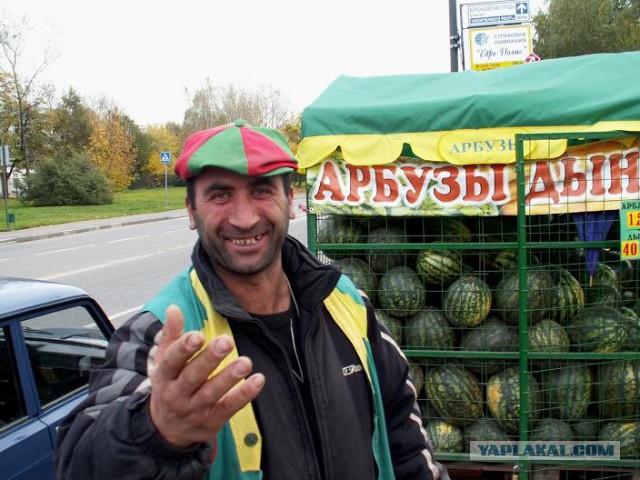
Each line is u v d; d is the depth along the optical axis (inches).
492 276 166.6
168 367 46.4
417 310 163.0
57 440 59.4
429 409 164.1
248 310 73.7
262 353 69.1
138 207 1453.0
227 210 69.4
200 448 52.1
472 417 158.1
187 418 47.9
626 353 147.9
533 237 162.1
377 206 157.2
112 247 706.8
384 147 154.7
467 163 150.8
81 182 1563.7
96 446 51.8
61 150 1951.3
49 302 132.4
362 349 77.0
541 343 150.6
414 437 82.4
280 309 74.9
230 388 46.9
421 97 161.0
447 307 159.5
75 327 141.3
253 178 68.7
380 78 185.6
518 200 143.1
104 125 2354.8
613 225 157.5
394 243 161.2
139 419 50.6
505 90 153.8
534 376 156.4
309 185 160.2
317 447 69.4
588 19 858.1
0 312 119.6
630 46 838.5
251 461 64.5
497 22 434.0
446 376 158.4
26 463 116.0
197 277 71.6
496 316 162.1
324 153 157.6
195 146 69.6
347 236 168.1
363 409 74.9
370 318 81.8
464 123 150.9
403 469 81.4
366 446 73.0
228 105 2394.2
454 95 155.3
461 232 164.2
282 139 74.2
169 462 50.0
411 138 153.7
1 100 1713.8
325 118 157.8
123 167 2330.2
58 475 56.6
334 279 74.1
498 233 159.5
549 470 150.8
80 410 58.8
